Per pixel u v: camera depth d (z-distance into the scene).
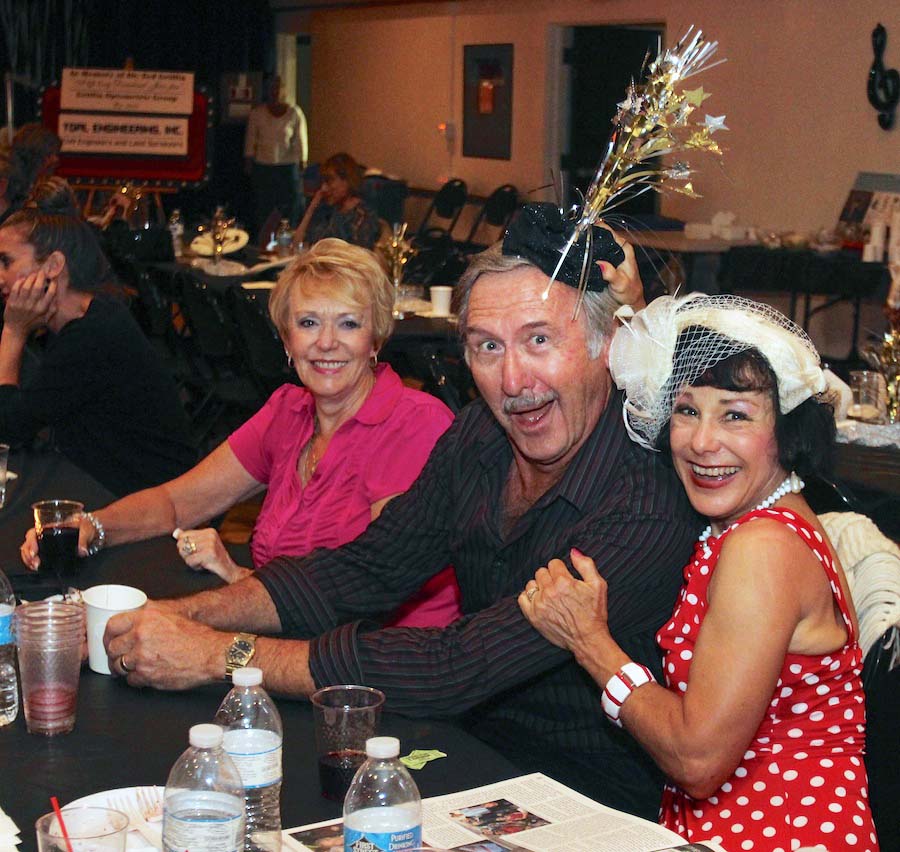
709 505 1.71
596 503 1.89
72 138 10.64
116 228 8.07
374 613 2.18
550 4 10.55
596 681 1.69
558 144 10.76
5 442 3.37
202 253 8.28
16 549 2.52
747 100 8.95
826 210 8.34
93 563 2.49
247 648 1.82
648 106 1.75
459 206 11.38
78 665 1.70
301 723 1.74
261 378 5.78
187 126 10.73
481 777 1.57
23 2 13.83
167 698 1.82
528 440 1.91
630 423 1.86
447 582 2.52
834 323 8.30
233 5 14.60
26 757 1.60
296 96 15.14
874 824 1.75
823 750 1.66
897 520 3.07
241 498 2.85
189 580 2.38
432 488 2.17
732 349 1.66
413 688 1.78
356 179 8.41
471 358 1.92
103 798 1.44
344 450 2.57
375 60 13.15
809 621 1.61
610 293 1.86
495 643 1.79
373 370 2.68
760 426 1.67
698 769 1.56
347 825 1.27
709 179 9.31
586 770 1.91
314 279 2.54
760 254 8.02
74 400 3.38
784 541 1.60
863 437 3.67
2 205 5.58
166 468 3.54
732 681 1.55
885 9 7.79
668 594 1.86
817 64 8.34
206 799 1.24
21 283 3.34
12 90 13.95
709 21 9.20
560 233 1.82
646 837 1.39
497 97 11.32
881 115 7.84
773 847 1.61
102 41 14.23
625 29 10.80
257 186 13.08
